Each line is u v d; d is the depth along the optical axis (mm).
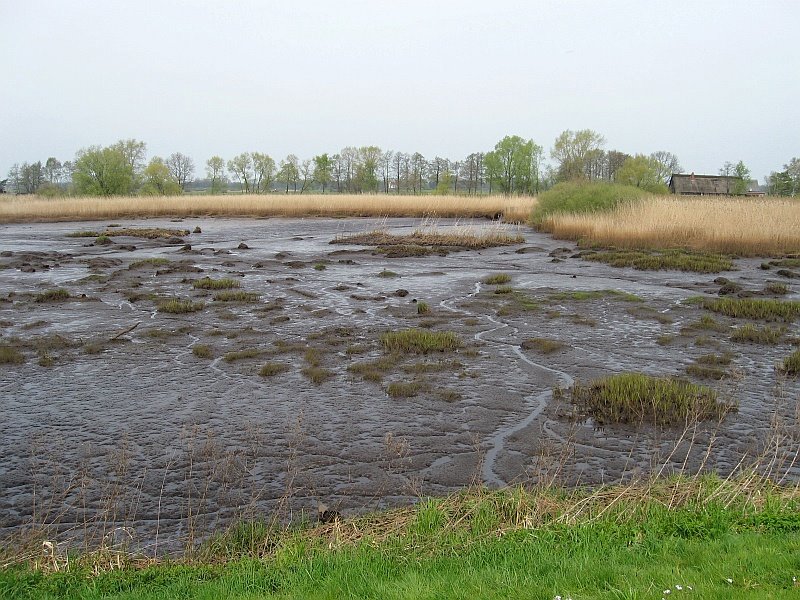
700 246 24953
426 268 21891
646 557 4707
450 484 6980
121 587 4988
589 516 5676
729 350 11883
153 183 72938
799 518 5324
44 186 74750
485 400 9430
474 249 26844
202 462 7527
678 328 13531
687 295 16844
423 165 90938
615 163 81500
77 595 4805
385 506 6547
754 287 17750
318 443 8031
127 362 11320
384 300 16406
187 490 6918
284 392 9820
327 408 9156
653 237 26109
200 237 32875
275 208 48375
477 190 88812
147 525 6270
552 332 13266
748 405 9109
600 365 11047
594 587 4230
